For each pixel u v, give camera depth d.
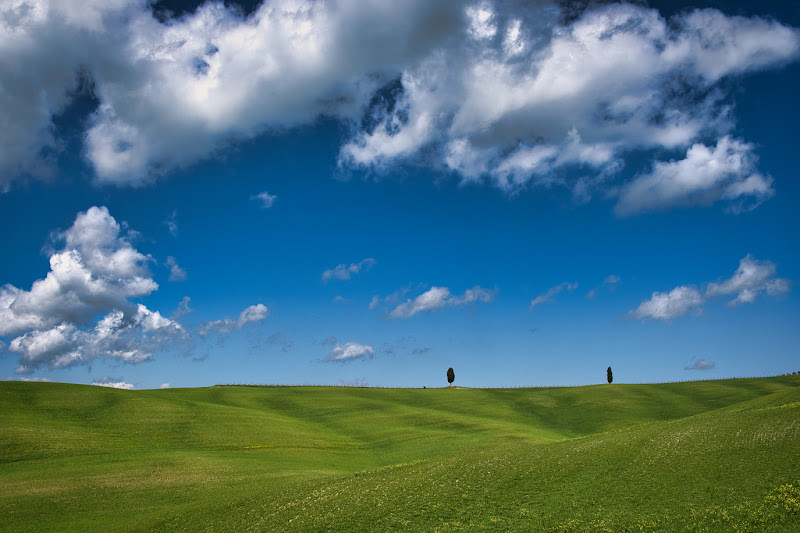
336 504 39.53
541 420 96.56
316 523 36.06
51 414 84.19
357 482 46.22
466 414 99.81
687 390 116.44
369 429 87.19
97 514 45.25
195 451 68.38
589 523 30.52
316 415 99.75
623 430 57.97
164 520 41.94
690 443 41.69
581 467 40.53
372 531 33.69
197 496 48.97
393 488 41.56
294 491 45.94
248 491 48.84
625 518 30.31
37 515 44.97
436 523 33.69
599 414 96.31
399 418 93.94
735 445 38.72
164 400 100.06
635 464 39.12
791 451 34.94
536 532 30.56
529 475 40.41
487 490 38.22
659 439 45.12
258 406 106.50
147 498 48.81
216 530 38.16
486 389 131.25
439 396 120.19
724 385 120.50
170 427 80.38
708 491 31.73
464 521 33.50
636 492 33.88
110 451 66.25
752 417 46.94
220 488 51.28
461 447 69.88
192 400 106.62
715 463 35.94
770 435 39.22
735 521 27.33
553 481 38.38
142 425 80.81
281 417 94.19
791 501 27.80
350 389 130.88
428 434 80.44
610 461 40.84
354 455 71.06
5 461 60.22
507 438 74.19
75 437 71.06
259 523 38.06
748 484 31.39
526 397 117.44
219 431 79.50
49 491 50.50
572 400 110.62
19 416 80.50
